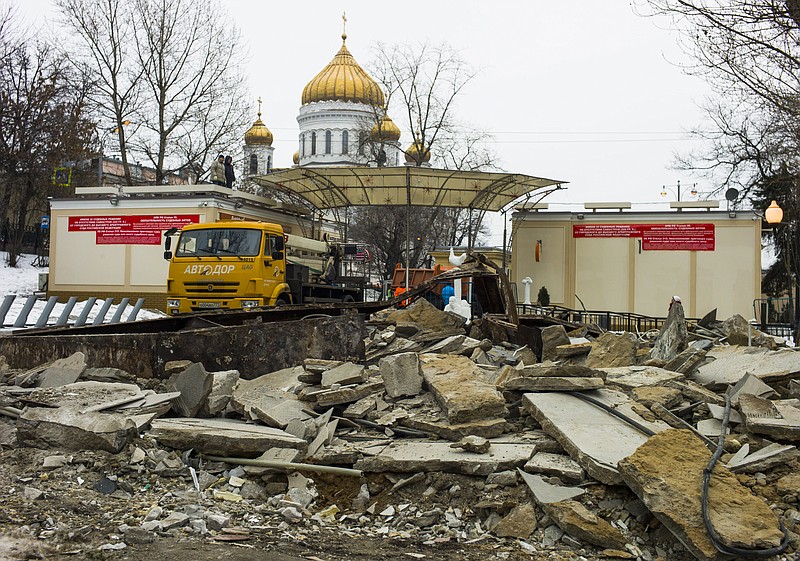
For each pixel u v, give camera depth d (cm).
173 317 1273
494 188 3306
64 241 3128
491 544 543
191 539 515
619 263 3031
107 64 4097
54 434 691
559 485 579
